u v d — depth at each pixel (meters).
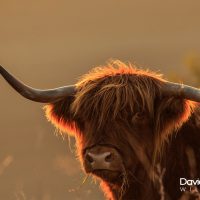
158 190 25.05
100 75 25.84
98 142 24.38
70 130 26.44
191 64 50.12
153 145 24.98
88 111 24.89
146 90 24.88
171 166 25.19
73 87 26.05
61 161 42.91
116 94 24.73
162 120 24.89
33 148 85.19
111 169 24.30
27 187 48.62
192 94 24.62
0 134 107.19
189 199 24.88
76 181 41.22
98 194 37.03
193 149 25.16
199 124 25.27
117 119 24.58
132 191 25.06
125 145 24.47
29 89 25.58
